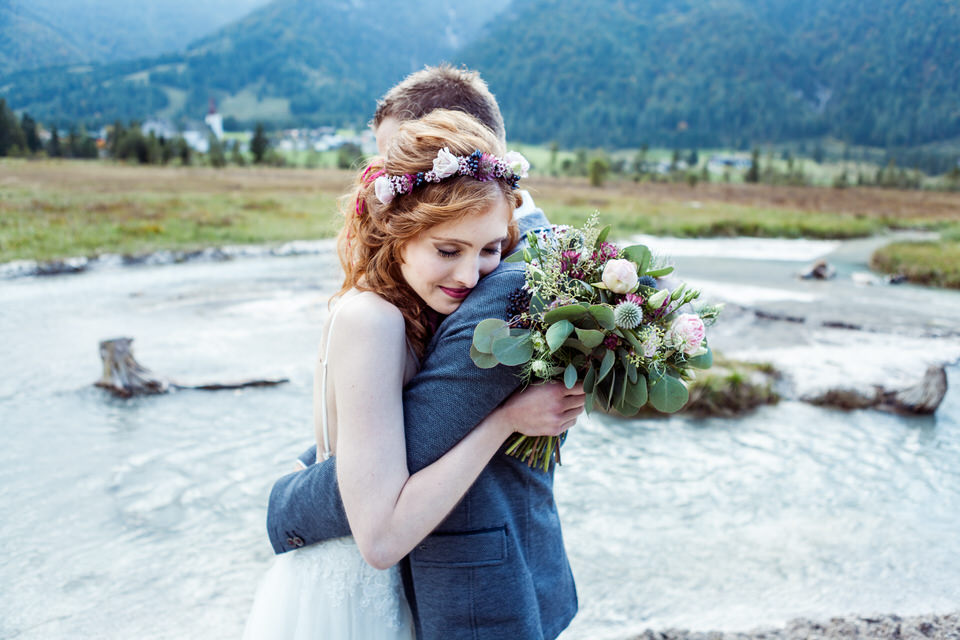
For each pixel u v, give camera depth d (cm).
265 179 4291
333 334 117
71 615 307
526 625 126
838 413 613
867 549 370
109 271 1345
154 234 1722
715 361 718
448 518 125
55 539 375
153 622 302
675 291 125
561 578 143
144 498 426
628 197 3950
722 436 550
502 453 131
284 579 132
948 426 584
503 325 112
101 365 707
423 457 113
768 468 486
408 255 118
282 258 1557
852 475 477
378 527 107
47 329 869
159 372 685
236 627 298
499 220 117
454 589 124
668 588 328
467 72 179
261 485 447
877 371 733
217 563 353
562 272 121
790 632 264
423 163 114
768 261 1738
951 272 1427
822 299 1184
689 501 431
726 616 302
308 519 124
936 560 358
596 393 124
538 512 137
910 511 421
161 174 4422
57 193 2530
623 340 118
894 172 7188
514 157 123
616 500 431
